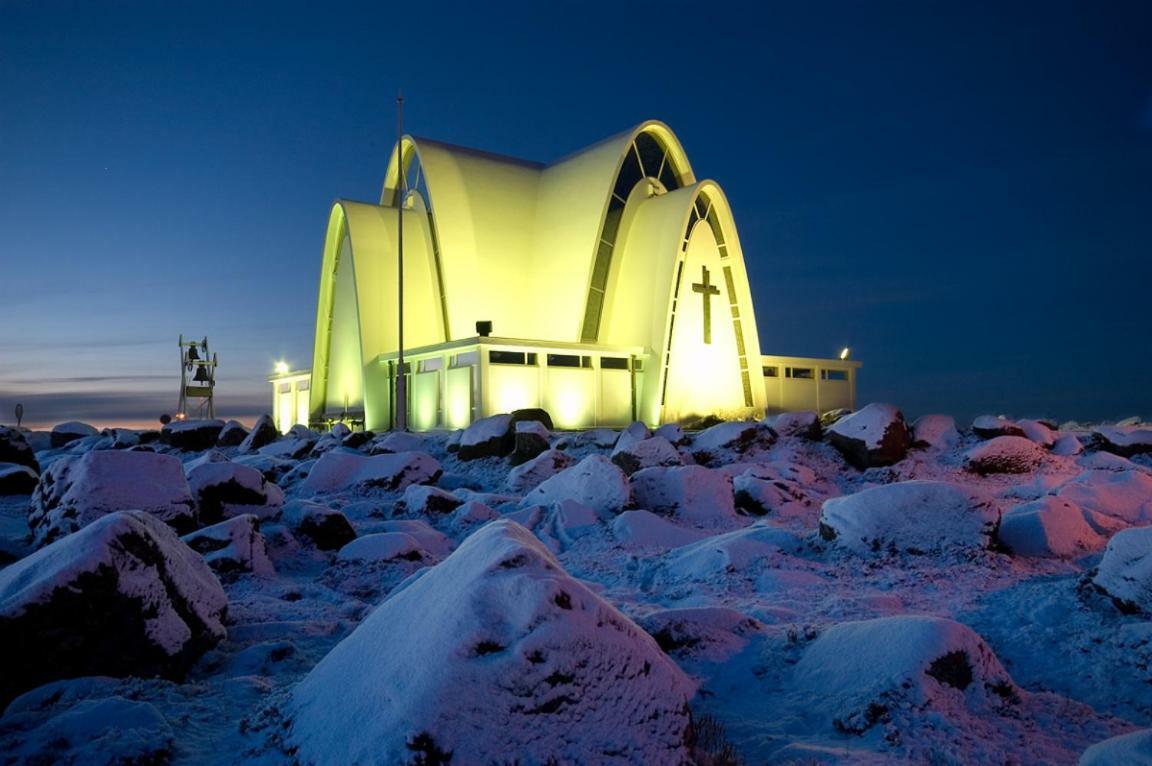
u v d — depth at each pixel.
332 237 47.25
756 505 15.46
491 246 45.91
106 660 6.58
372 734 4.64
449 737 4.51
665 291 42.62
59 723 5.64
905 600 9.37
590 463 15.31
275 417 54.75
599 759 4.73
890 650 6.39
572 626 5.12
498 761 4.52
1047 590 8.95
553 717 4.80
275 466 21.53
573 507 14.30
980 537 10.94
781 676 6.89
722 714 6.33
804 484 17.75
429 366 39.88
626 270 45.22
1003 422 20.89
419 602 5.72
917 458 19.67
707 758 5.31
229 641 7.93
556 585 5.29
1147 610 7.81
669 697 5.23
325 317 48.19
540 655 4.93
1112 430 21.45
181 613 7.27
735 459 20.19
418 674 4.84
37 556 7.03
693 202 43.78
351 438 25.50
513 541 5.81
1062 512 11.77
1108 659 7.16
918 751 5.46
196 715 6.01
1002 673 6.50
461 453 22.91
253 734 5.52
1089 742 5.85
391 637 5.52
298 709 5.40
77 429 33.19
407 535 12.06
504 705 4.71
